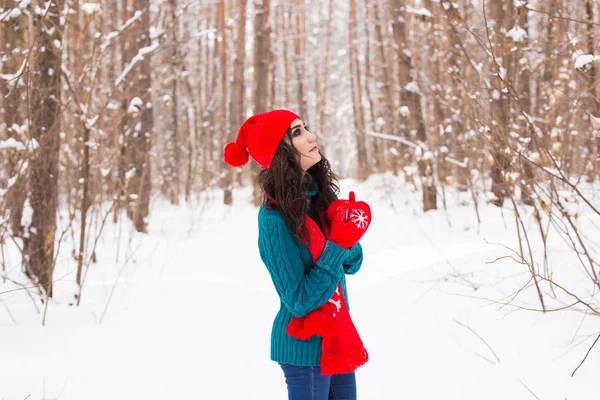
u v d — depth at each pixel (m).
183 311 4.61
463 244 6.23
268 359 3.61
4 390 2.80
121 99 6.04
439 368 3.19
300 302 1.85
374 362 3.48
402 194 12.38
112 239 8.48
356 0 22.92
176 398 2.92
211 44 24.70
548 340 3.20
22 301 4.68
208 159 21.89
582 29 4.59
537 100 7.18
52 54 4.82
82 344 3.64
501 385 2.83
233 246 8.22
